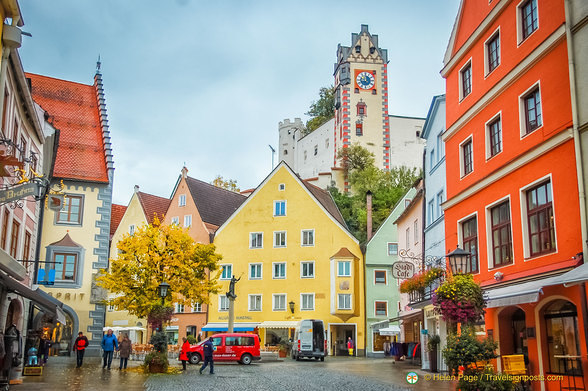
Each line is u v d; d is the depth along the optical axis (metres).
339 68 94.19
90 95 46.06
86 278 39.06
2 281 18.50
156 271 32.88
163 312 30.42
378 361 40.72
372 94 92.00
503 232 21.12
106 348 28.80
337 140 93.31
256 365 34.88
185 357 29.89
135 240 32.84
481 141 23.06
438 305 18.59
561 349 17.06
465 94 25.28
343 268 52.53
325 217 54.53
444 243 28.86
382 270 52.97
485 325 21.23
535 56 19.06
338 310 51.69
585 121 16.42
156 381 22.69
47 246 38.62
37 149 27.27
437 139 31.45
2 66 17.44
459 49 25.45
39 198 21.16
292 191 56.19
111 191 40.75
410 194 54.09
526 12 20.36
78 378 23.11
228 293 39.62
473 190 23.23
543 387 17.44
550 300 17.36
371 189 79.75
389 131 91.56
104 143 42.44
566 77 17.55
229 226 57.50
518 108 20.22
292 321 53.19
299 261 54.34
